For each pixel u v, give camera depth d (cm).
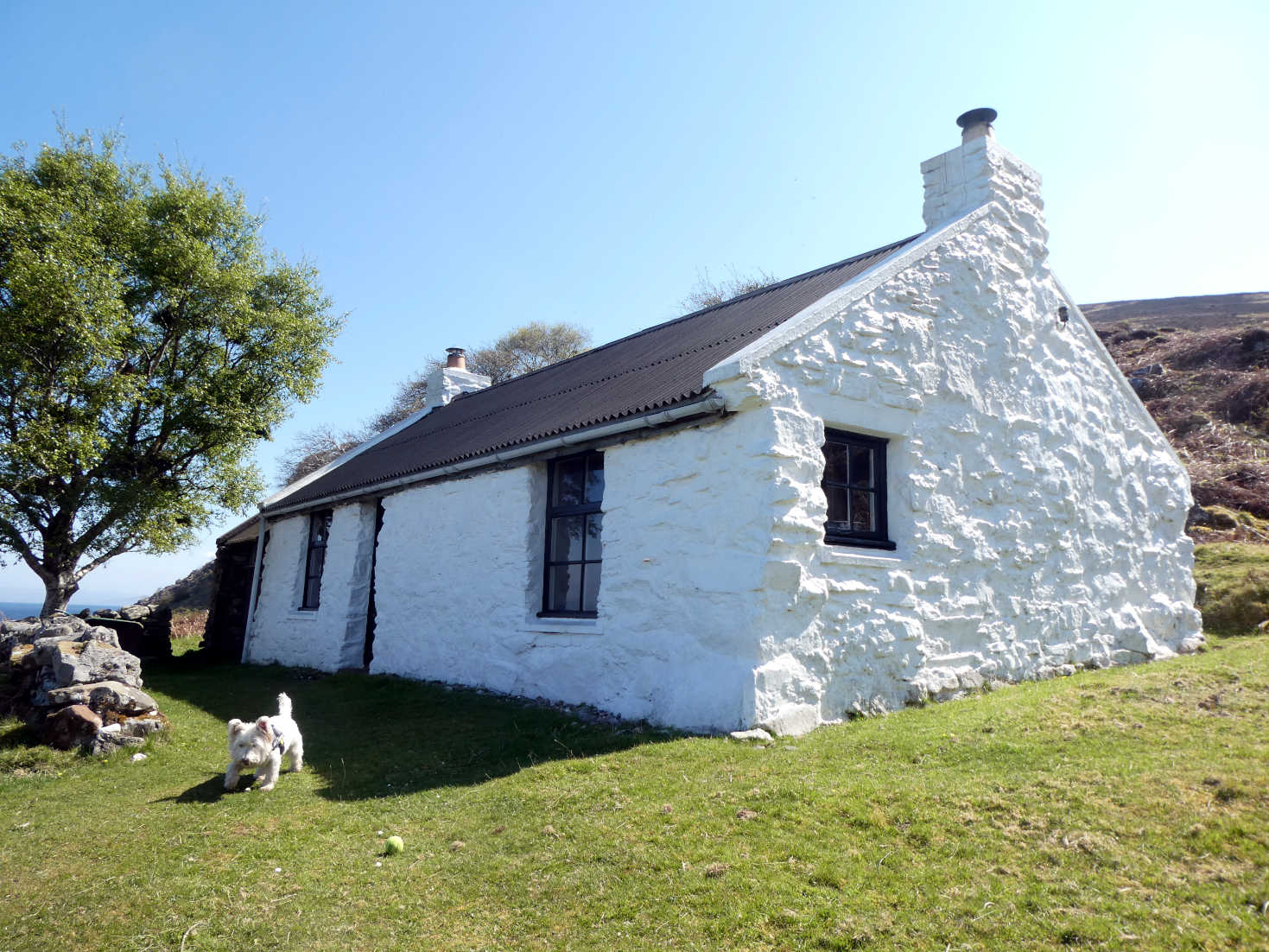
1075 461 966
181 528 1445
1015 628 843
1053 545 909
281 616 1449
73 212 1255
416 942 352
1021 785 448
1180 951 290
